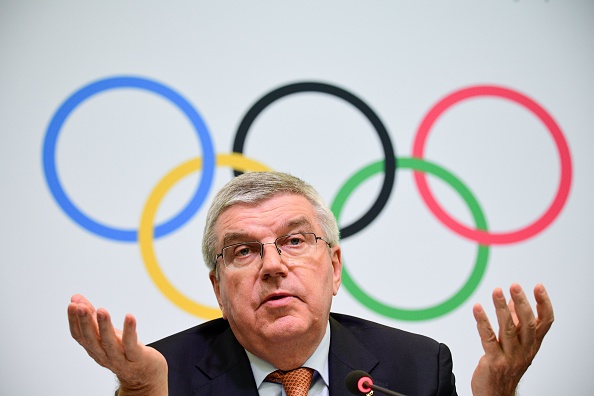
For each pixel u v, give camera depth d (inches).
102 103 118.3
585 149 128.3
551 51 131.6
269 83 123.4
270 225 75.6
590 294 122.3
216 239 78.5
